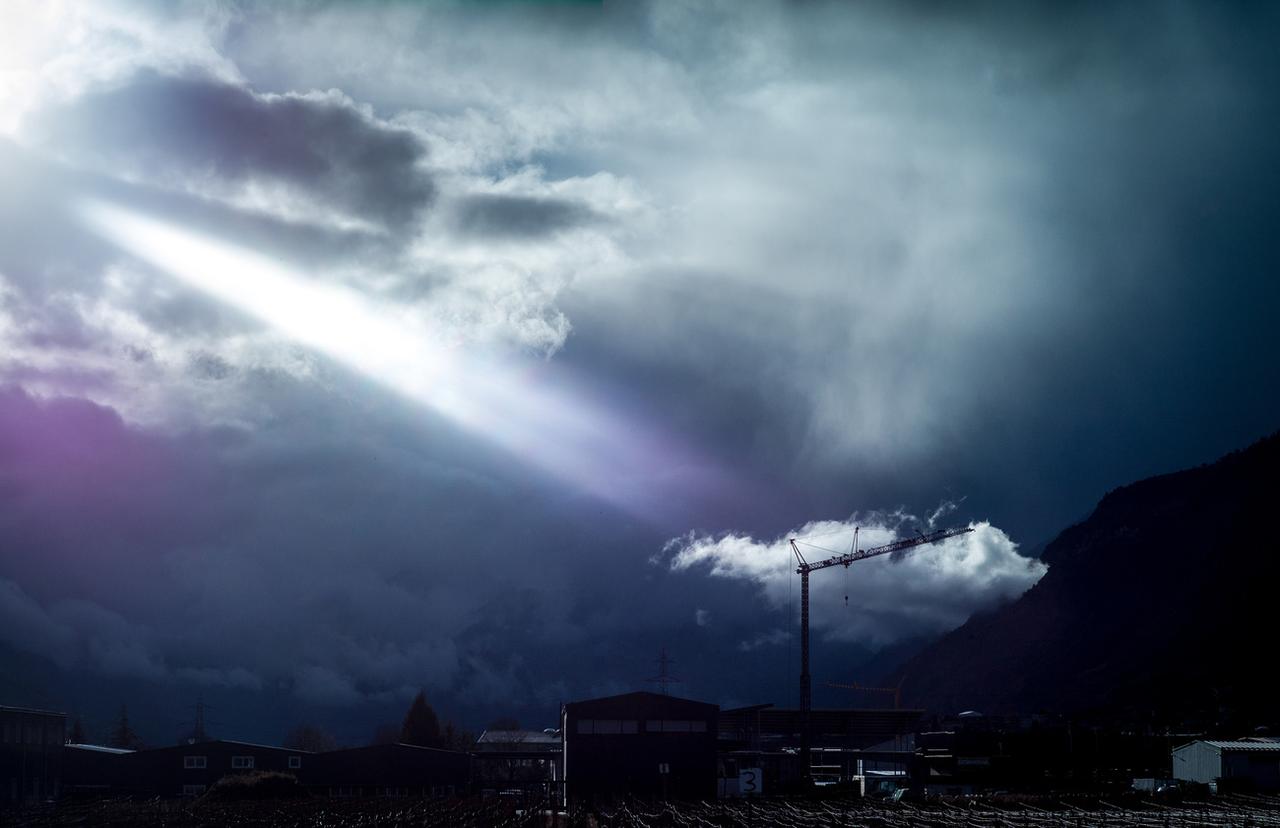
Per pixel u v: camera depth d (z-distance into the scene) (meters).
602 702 99.06
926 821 68.50
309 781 106.69
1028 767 98.06
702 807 83.00
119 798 101.44
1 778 94.88
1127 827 61.72
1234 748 84.38
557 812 83.50
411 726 148.00
